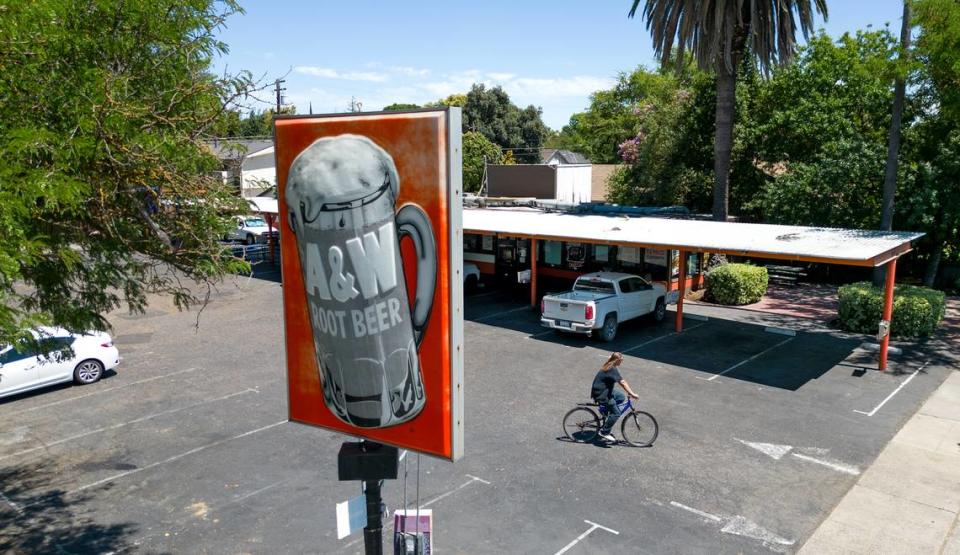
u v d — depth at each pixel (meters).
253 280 29.69
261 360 17.56
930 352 17.92
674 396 14.61
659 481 10.64
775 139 30.77
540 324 21.45
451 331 5.43
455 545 8.82
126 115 6.17
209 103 6.96
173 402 14.44
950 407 13.80
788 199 27.92
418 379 5.65
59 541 9.05
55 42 6.20
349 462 5.98
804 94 30.28
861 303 19.98
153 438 12.52
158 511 9.84
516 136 75.69
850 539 8.97
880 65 19.55
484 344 19.03
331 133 5.73
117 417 13.59
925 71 19.41
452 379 5.49
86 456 11.74
